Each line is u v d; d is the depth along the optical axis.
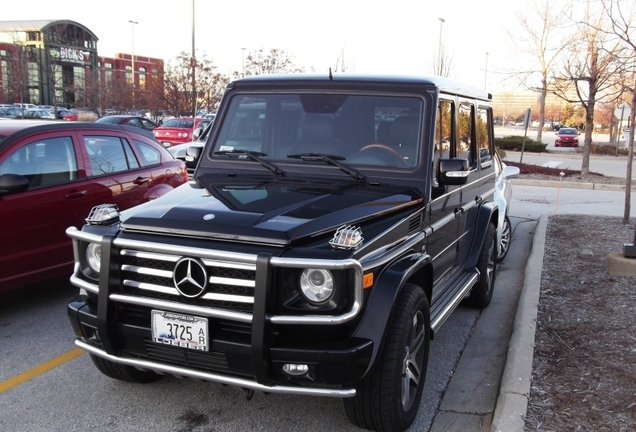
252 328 3.14
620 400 4.06
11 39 43.56
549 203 14.59
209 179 4.46
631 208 13.86
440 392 4.52
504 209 8.03
